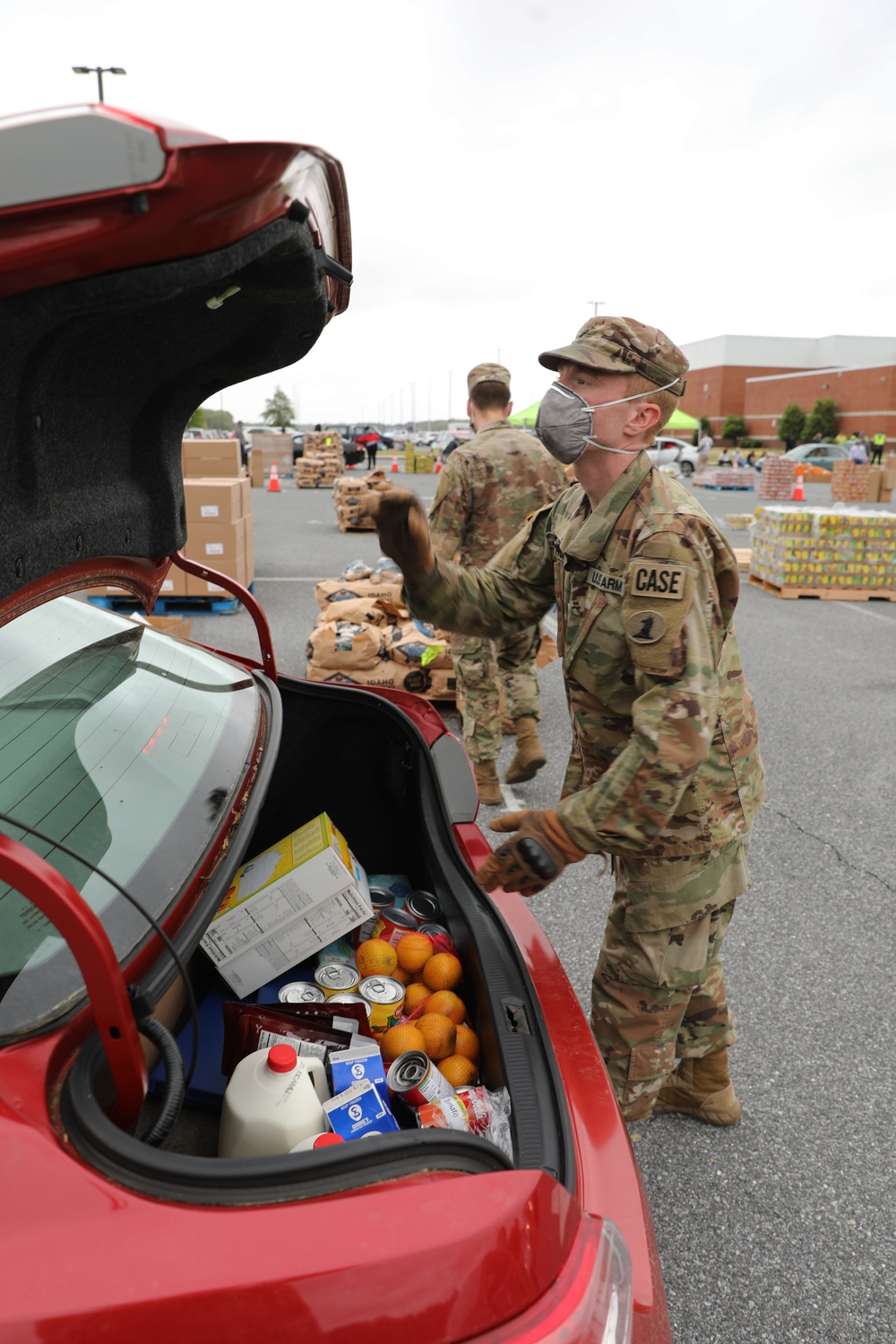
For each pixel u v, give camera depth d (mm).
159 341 1233
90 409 1246
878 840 3965
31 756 1420
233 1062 1549
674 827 1777
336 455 24375
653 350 1587
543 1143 1212
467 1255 919
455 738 2172
